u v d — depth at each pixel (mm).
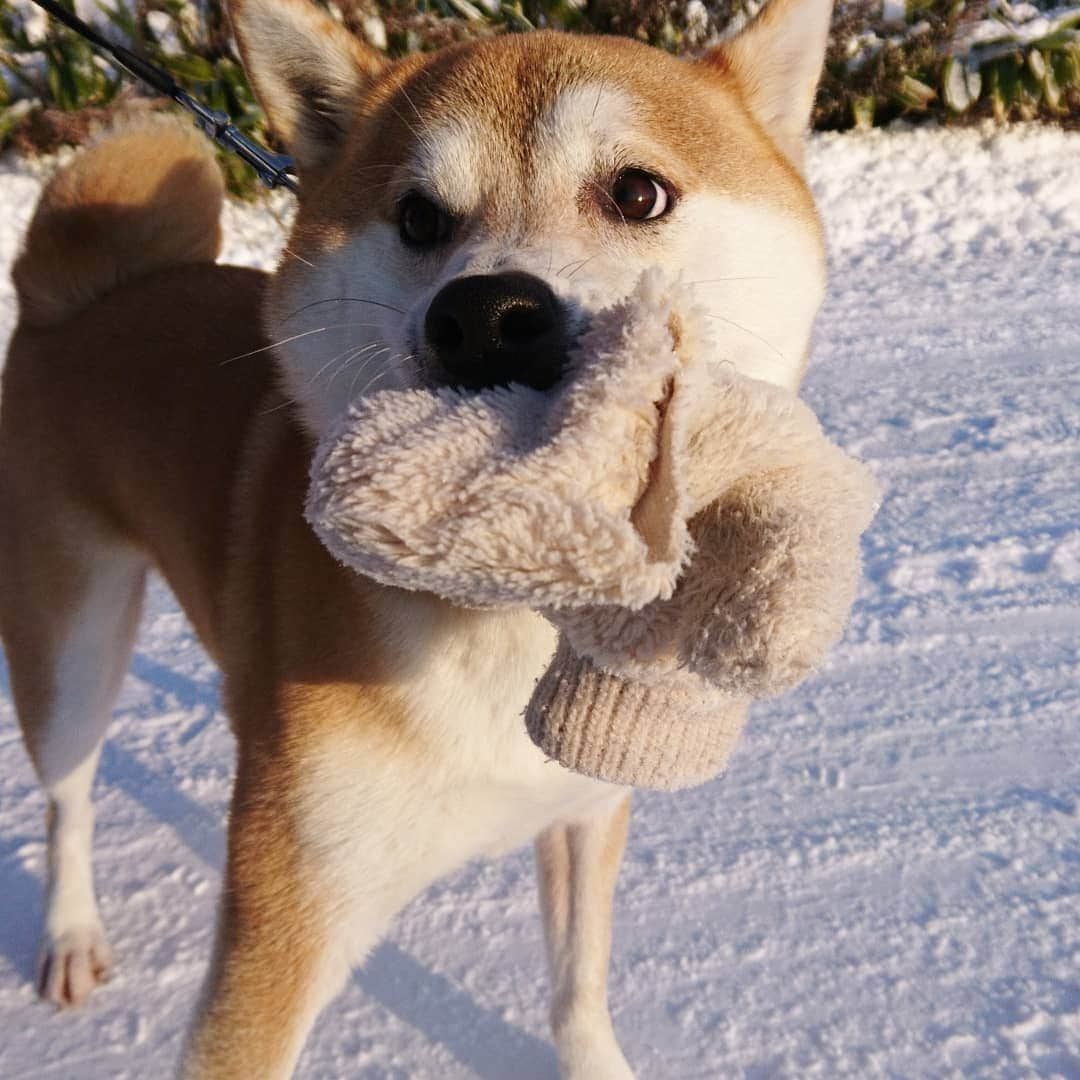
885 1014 489
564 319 375
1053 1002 489
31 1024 501
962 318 1204
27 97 1503
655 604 325
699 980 508
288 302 464
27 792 625
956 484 877
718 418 319
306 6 486
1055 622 719
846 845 568
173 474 530
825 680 681
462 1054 489
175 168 602
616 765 360
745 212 448
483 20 1553
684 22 1604
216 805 612
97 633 562
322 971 430
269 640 451
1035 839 566
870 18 1731
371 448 308
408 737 421
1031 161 1623
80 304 601
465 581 305
